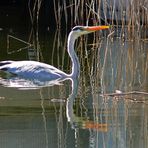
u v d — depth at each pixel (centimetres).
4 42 2273
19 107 1361
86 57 1994
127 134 1188
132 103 1406
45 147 1125
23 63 1655
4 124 1245
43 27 2642
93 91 1522
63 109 1359
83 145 1134
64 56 1994
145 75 1695
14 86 1548
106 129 1226
